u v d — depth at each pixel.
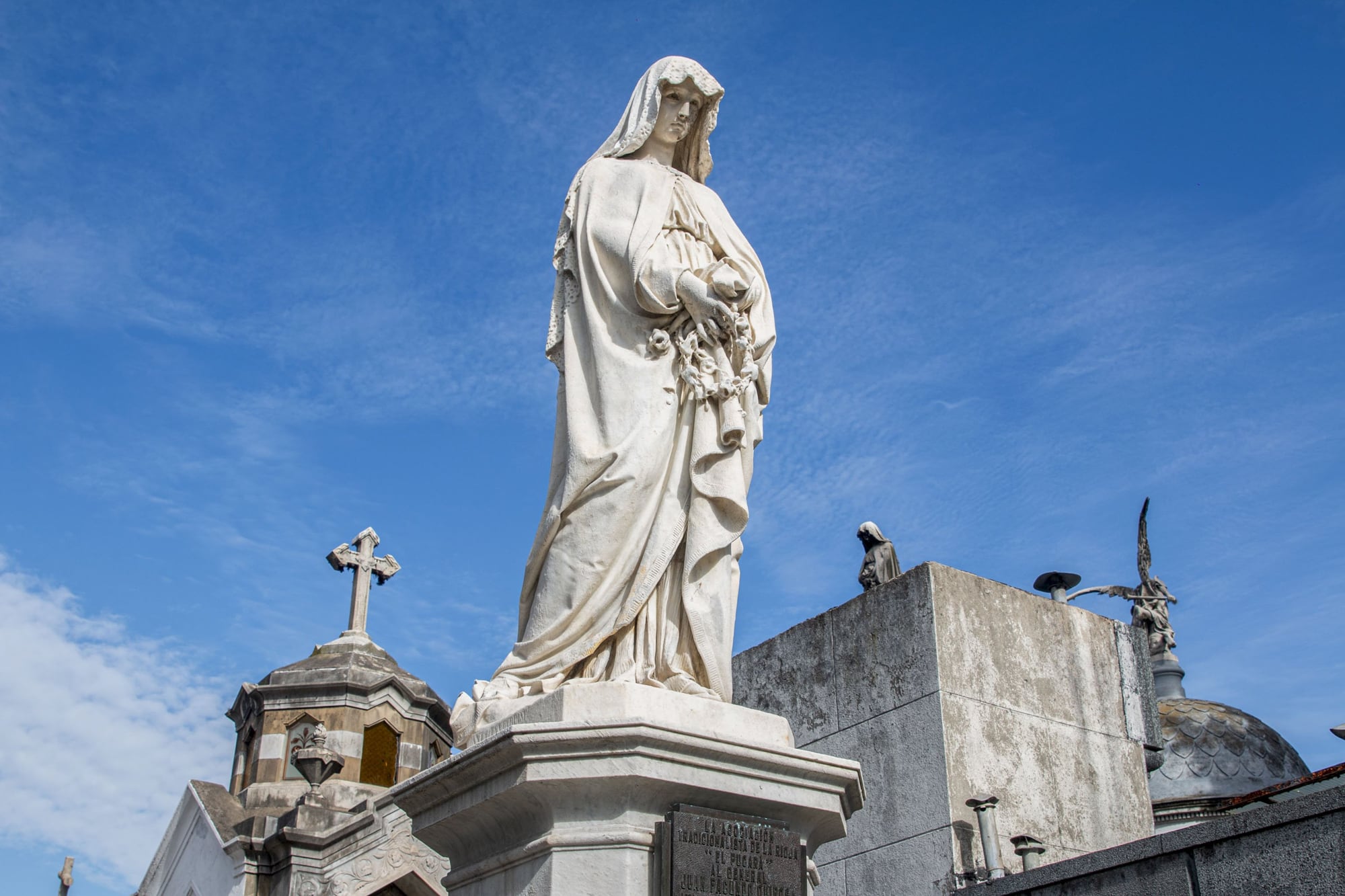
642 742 6.18
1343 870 8.89
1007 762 13.28
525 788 6.24
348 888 18.72
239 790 24.75
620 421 7.42
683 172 8.61
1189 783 18.28
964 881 12.21
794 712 14.65
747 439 7.66
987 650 13.70
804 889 6.37
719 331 7.52
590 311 7.77
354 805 21.84
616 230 7.86
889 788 13.32
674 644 7.09
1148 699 14.88
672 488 7.37
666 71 8.36
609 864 6.09
